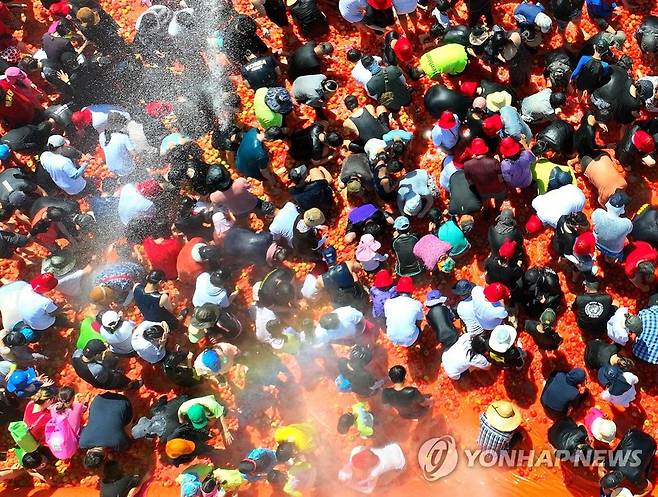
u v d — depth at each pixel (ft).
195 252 36.24
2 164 43.88
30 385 36.58
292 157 40.73
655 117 38.42
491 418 33.81
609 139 39.99
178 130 43.06
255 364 38.50
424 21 43.19
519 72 39.81
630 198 38.88
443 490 35.42
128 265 37.99
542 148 37.65
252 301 39.75
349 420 35.42
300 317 38.78
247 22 40.65
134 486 35.42
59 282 38.83
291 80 41.96
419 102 41.98
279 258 36.78
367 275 38.88
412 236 37.09
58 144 40.34
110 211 41.55
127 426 37.42
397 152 37.04
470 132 36.94
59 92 44.21
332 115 42.52
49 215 38.09
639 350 34.27
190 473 34.96
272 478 34.50
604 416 34.19
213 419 36.35
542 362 36.73
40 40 46.55
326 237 40.24
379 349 38.22
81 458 37.96
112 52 42.86
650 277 34.76
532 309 35.99
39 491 37.58
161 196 37.83
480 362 34.50
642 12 41.93
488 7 40.63
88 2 42.14
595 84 36.42
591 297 34.60
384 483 35.24
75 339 40.34
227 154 41.65
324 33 44.19
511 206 39.34
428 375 37.47
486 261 35.88
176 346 39.22
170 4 44.93
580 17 40.98
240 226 40.78
